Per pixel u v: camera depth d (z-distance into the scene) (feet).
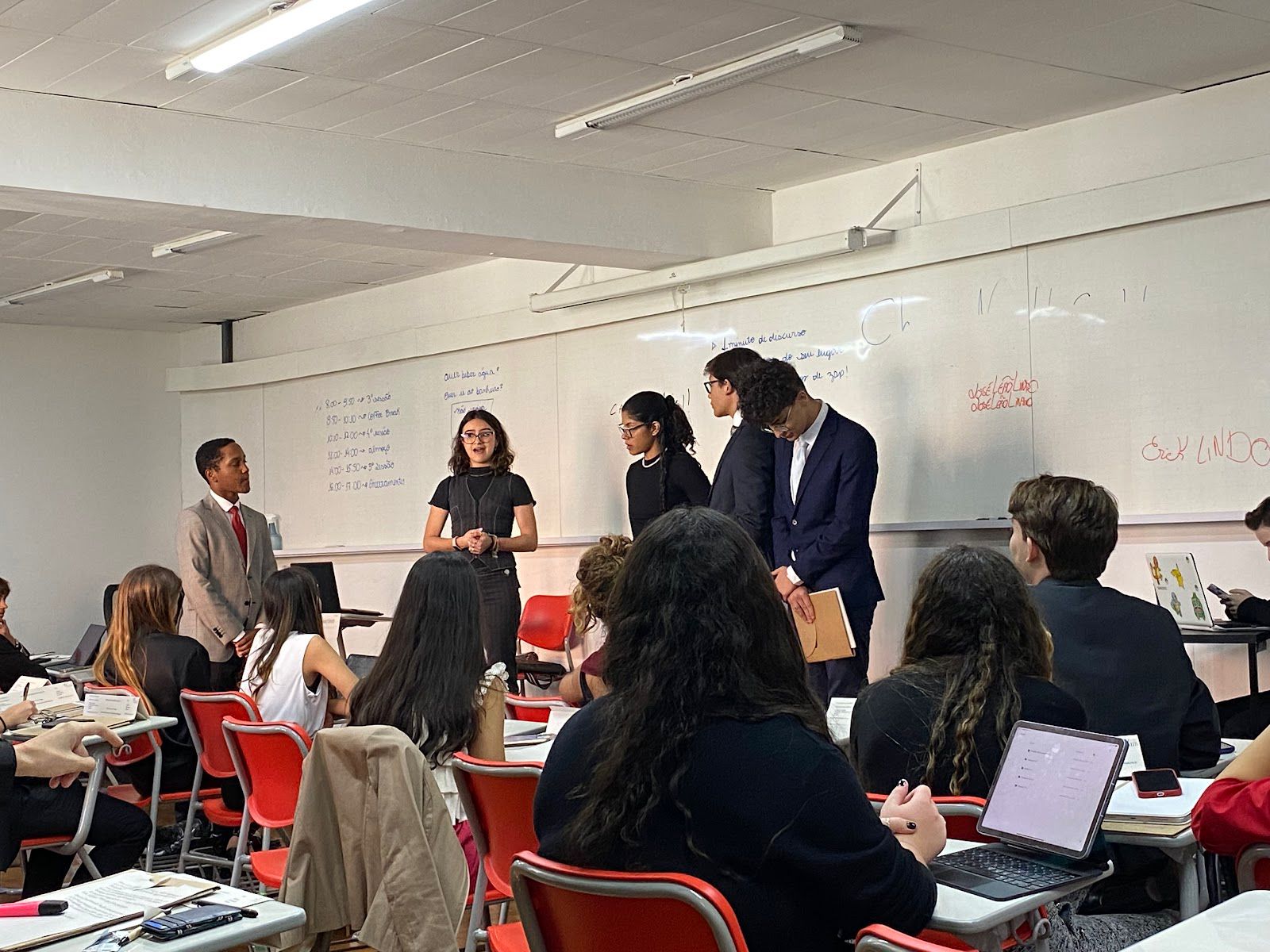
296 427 31.81
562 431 25.64
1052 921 8.45
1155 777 8.27
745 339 22.27
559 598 24.63
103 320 33.37
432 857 8.14
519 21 14.55
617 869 5.52
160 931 5.72
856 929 5.47
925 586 8.30
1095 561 10.08
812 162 20.75
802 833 5.27
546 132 18.93
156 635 16.14
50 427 33.78
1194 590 15.70
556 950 6.00
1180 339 17.08
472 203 19.85
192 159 17.58
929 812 6.55
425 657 10.43
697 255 22.06
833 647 15.79
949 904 6.12
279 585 14.46
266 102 17.26
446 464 28.12
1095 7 14.40
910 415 20.03
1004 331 18.93
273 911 6.06
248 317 33.53
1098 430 17.89
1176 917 9.66
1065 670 9.73
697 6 14.20
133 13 14.12
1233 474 16.58
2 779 9.59
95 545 34.24
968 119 18.49
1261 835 6.09
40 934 5.79
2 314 32.17
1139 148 17.80
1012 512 10.33
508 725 12.86
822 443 16.78
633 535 19.99
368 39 15.03
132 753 15.29
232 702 14.11
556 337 25.75
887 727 8.07
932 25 14.87
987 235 18.92
